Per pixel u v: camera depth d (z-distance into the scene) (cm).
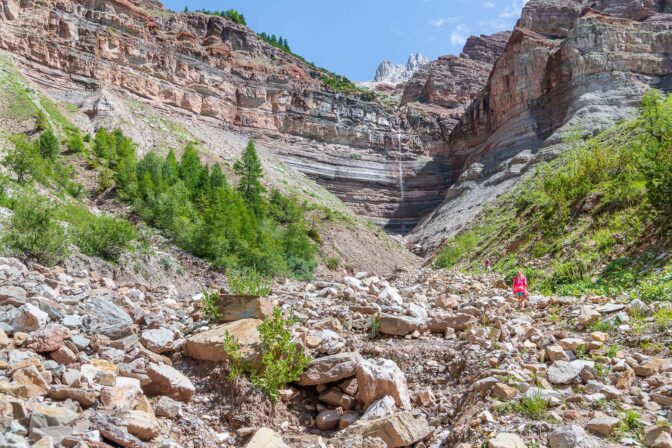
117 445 591
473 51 17350
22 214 1739
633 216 2378
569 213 3086
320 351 916
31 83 6650
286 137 9894
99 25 8175
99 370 744
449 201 9100
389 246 7181
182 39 9800
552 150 7306
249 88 9819
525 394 684
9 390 622
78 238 2189
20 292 977
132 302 1201
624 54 8106
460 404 757
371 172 10225
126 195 4456
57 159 4822
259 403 789
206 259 3378
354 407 797
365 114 10775
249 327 948
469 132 10706
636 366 761
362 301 1295
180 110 8725
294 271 4381
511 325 1046
